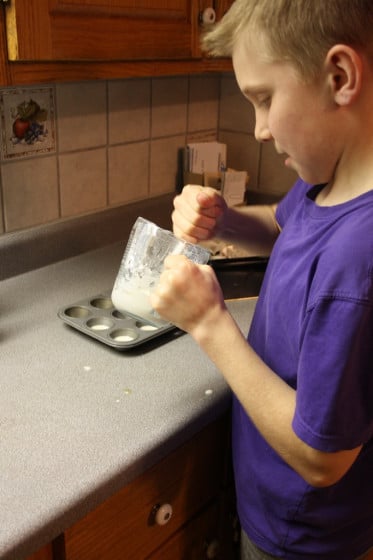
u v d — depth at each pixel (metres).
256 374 0.70
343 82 0.61
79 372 0.93
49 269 1.35
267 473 0.82
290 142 0.66
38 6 0.88
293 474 0.79
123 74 1.06
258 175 1.75
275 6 0.60
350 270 0.60
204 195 1.02
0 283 1.27
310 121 0.64
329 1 0.58
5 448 0.75
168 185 1.68
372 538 0.87
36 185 1.33
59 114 1.33
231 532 1.09
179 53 1.13
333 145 0.66
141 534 0.85
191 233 1.03
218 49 0.68
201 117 1.71
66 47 0.93
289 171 1.68
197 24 1.14
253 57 0.64
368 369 0.63
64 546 0.72
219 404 0.88
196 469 0.93
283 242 0.79
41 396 0.86
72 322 1.05
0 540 0.61
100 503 0.72
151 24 1.05
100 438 0.77
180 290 0.73
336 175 0.70
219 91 1.74
